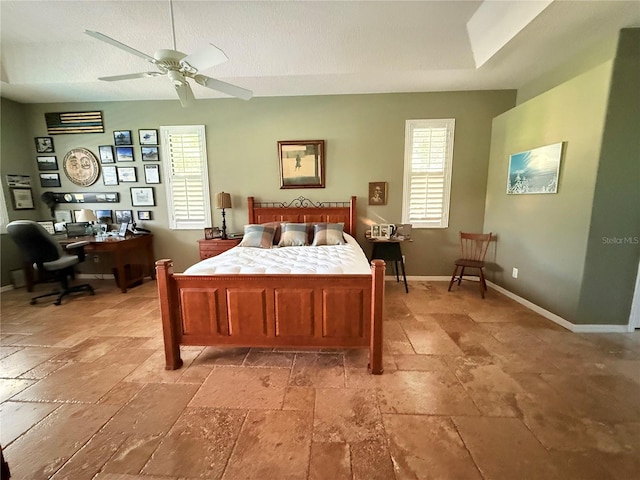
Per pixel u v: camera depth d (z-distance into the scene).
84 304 3.46
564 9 2.14
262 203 4.28
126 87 3.61
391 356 2.26
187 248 4.44
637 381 1.93
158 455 1.39
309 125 4.07
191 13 2.70
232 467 1.33
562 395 1.79
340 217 4.16
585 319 2.64
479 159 4.02
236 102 4.08
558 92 2.77
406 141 4.04
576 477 1.26
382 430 1.53
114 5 2.58
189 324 2.12
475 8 2.66
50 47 3.16
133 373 2.06
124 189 4.34
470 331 2.68
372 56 3.12
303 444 1.45
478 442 1.45
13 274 4.02
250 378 2.00
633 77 2.28
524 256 3.30
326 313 2.07
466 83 3.62
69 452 1.41
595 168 2.42
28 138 4.23
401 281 4.27
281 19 2.79
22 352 2.36
